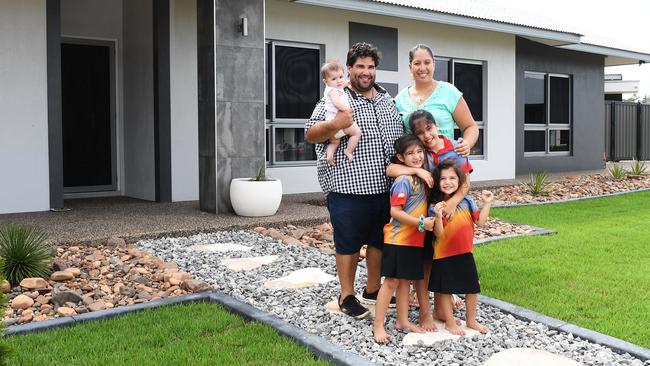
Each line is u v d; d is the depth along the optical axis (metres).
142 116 10.05
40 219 7.63
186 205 9.11
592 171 16.11
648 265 5.62
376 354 3.56
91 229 6.87
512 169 14.17
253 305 4.46
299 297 4.65
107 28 10.36
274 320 4.04
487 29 12.77
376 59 4.09
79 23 10.06
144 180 10.08
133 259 5.79
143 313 4.21
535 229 7.60
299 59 10.98
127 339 3.71
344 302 4.21
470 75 13.53
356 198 4.11
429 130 3.88
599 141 16.78
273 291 4.81
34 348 3.55
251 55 8.26
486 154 13.72
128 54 10.36
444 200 3.81
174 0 9.63
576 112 16.03
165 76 9.52
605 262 5.76
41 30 8.35
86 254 5.97
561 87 15.80
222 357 3.44
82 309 4.30
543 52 14.99
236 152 8.18
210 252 6.16
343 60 11.37
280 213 8.23
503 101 13.95
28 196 8.36
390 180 4.11
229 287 4.89
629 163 19.33
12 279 4.80
